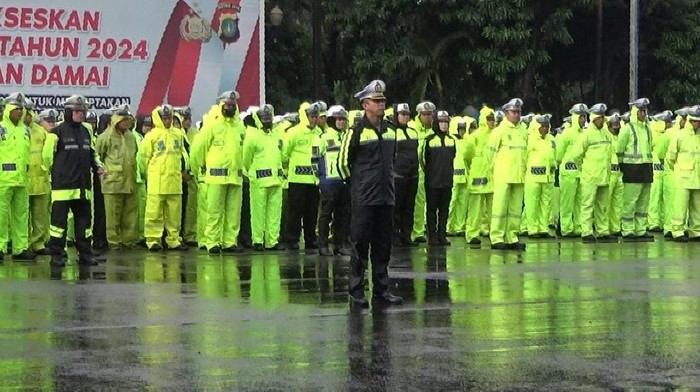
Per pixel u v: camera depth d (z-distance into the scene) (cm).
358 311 1551
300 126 2488
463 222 2981
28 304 1620
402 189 2562
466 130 2789
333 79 4716
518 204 2500
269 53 4581
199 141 2398
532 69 4372
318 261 2233
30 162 2333
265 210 2498
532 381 1127
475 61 4288
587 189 2748
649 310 1547
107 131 2566
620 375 1152
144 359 1236
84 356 1254
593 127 2744
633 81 3841
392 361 1218
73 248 2617
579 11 4528
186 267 2117
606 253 2391
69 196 2125
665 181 3019
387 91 4484
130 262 2225
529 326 1424
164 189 2516
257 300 1659
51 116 2517
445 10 4281
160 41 3400
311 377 1147
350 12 4397
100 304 1619
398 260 2233
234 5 3456
